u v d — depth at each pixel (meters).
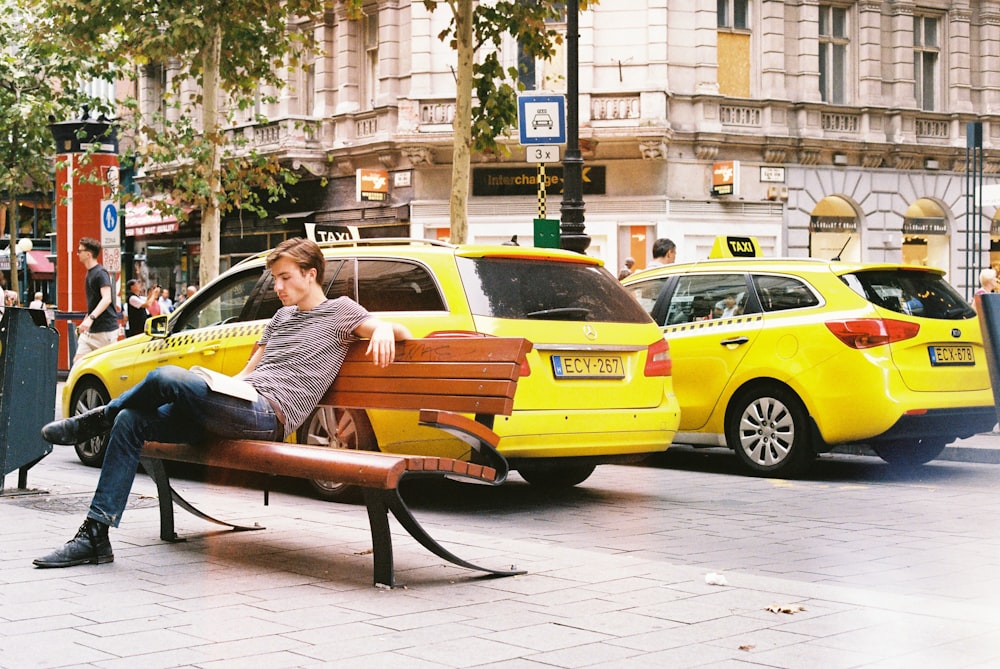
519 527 7.80
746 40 29.98
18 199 45.12
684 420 11.28
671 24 28.77
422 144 29.45
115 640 4.52
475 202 29.55
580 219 15.41
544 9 18.03
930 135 32.31
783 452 10.63
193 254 37.44
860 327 10.19
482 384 5.78
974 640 4.54
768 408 10.75
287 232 34.03
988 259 33.62
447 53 29.55
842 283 10.48
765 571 6.30
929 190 32.47
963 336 10.59
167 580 5.64
